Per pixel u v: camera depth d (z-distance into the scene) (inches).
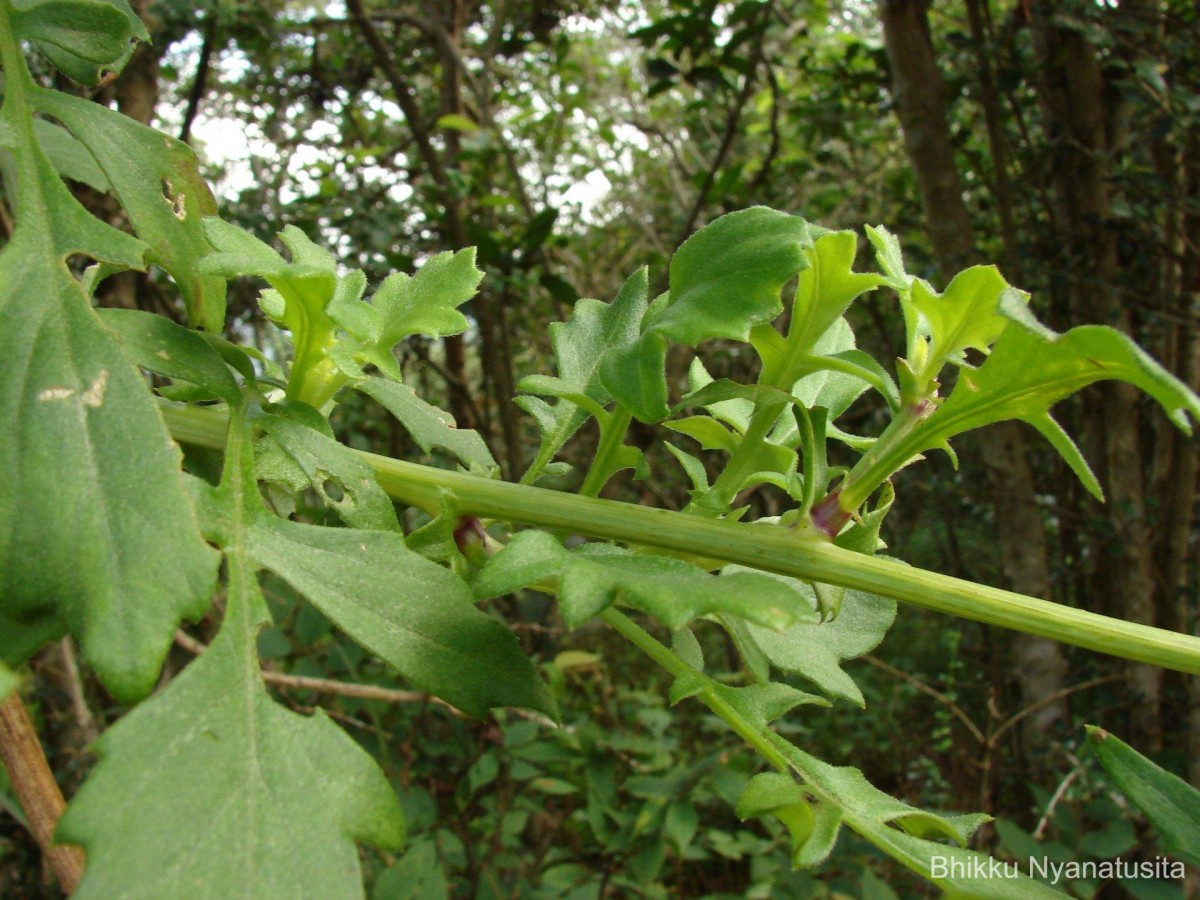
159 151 7.8
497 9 41.1
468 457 9.0
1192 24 30.5
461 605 6.6
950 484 38.4
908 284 7.8
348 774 5.5
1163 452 33.7
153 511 5.9
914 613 55.6
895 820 7.1
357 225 32.7
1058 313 35.0
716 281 7.5
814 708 49.9
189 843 4.9
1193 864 7.4
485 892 29.5
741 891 38.8
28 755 7.6
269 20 33.5
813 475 7.7
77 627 5.5
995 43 33.8
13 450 5.8
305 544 6.5
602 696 39.9
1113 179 30.4
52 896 22.7
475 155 37.2
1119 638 7.4
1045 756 34.4
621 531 7.8
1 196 15.1
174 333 7.2
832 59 43.4
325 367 8.5
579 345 9.6
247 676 5.7
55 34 7.3
